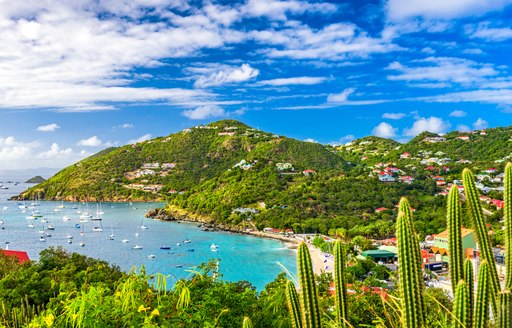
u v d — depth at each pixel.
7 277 29.33
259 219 119.69
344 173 156.12
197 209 144.38
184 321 7.73
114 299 7.64
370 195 124.38
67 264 35.00
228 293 9.50
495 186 112.50
